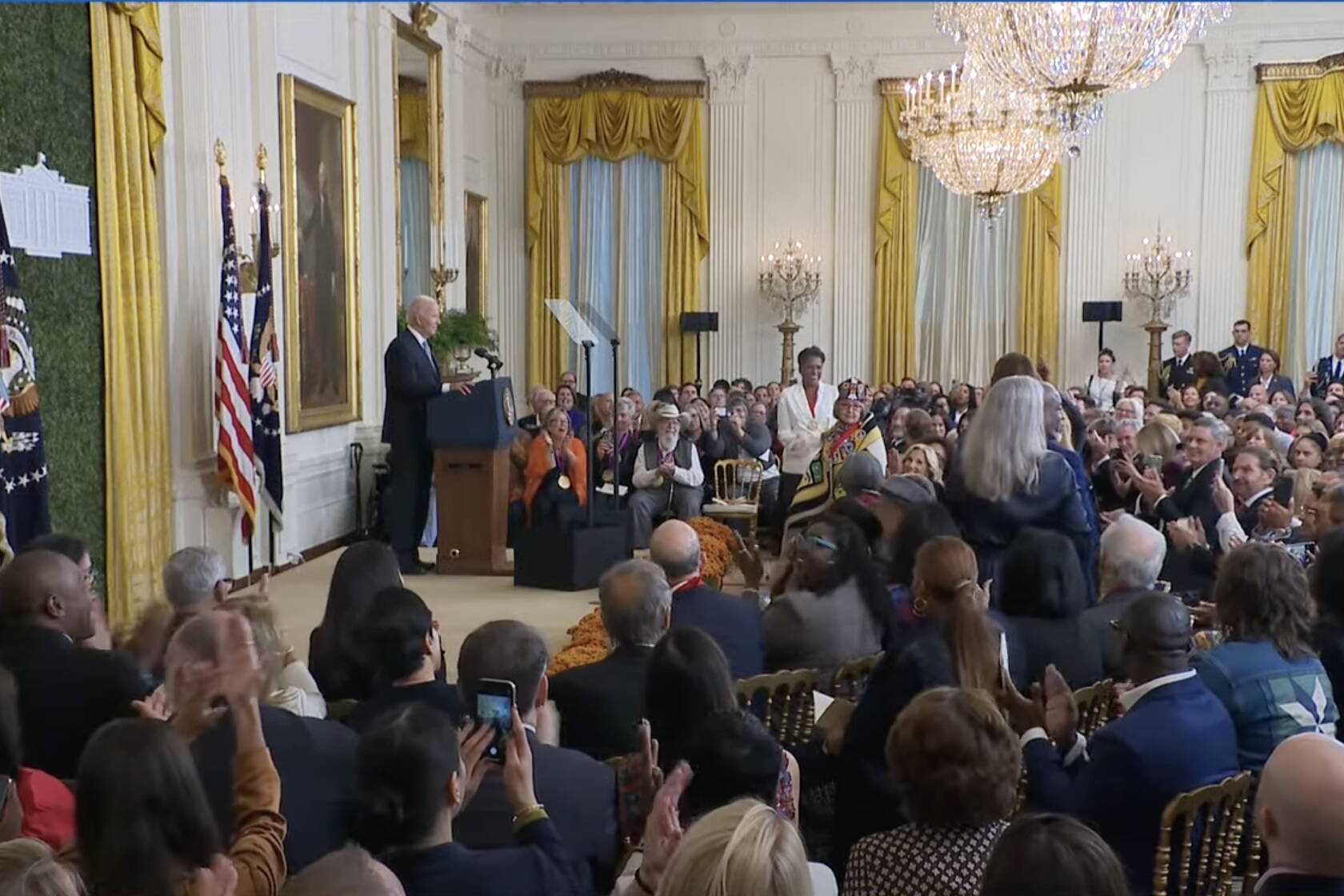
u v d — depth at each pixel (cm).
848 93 1368
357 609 350
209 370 742
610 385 1412
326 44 926
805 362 841
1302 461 614
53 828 230
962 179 1066
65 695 277
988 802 208
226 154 770
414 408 793
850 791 300
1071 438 552
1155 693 266
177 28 710
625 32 1383
